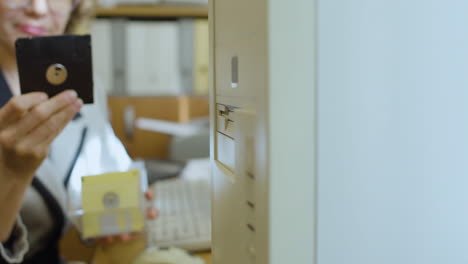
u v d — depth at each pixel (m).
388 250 0.31
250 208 0.33
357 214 0.30
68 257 0.99
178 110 1.77
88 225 0.74
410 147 0.30
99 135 1.11
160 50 1.74
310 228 0.29
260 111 0.29
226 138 0.40
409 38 0.30
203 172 1.30
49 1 0.93
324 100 0.28
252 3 0.30
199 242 0.82
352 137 0.29
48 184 0.89
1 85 0.92
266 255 0.29
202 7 1.74
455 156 0.31
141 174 0.82
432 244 0.31
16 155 0.61
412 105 0.30
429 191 0.31
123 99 1.74
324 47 0.28
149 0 1.70
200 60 1.76
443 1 0.30
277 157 0.28
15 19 0.90
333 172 0.29
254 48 0.30
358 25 0.29
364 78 0.29
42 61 0.52
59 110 0.54
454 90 0.31
